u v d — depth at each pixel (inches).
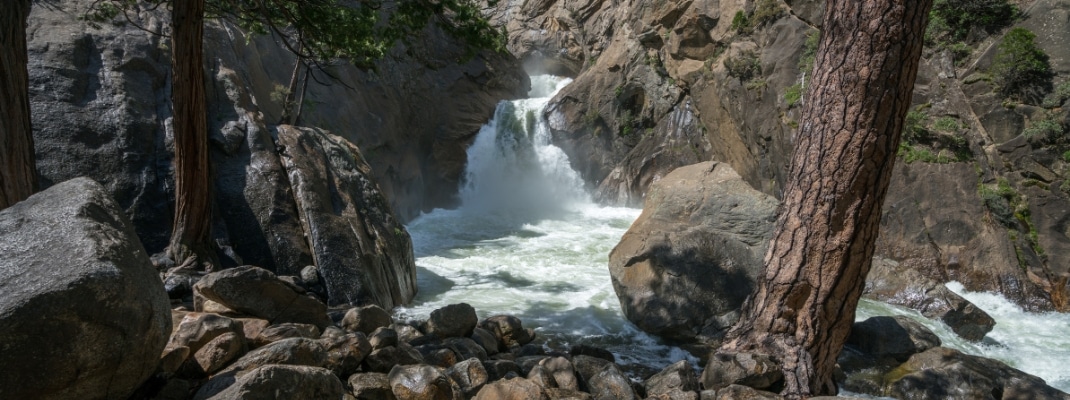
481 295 444.5
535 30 1262.3
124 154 404.5
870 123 231.1
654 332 370.6
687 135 826.2
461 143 888.3
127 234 179.3
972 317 410.9
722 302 373.4
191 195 366.0
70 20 448.8
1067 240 502.6
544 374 245.6
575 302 428.1
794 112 617.3
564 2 1226.0
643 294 383.6
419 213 785.6
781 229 251.0
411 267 452.4
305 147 445.1
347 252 398.3
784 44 663.1
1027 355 377.4
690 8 816.3
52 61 417.7
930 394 282.5
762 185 659.4
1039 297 484.4
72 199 177.2
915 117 559.2
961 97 562.6
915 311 426.6
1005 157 534.0
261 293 280.1
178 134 360.2
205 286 273.0
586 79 931.3
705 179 434.0
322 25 421.1
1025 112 536.1
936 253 514.9
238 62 514.3
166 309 178.9
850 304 244.8
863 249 239.9
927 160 539.8
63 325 151.7
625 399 242.5
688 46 832.9
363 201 446.0
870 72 229.5
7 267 155.6
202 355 208.2
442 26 430.9
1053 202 510.6
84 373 157.1
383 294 403.5
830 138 236.5
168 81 461.1
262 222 398.6
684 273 382.3
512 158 927.0
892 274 454.0
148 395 184.7
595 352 317.4
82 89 418.6
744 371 240.7
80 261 158.1
